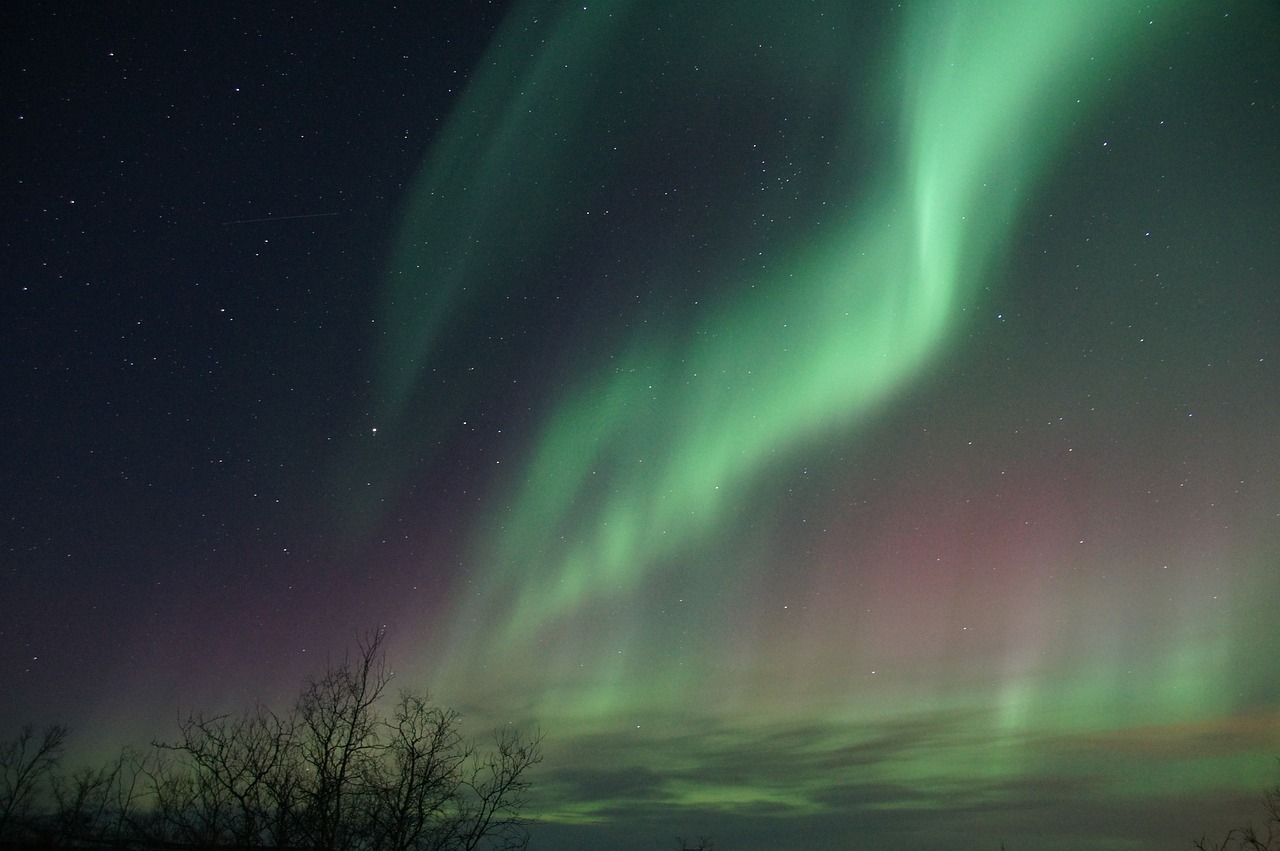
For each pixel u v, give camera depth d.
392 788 8.08
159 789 7.92
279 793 7.88
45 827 7.68
